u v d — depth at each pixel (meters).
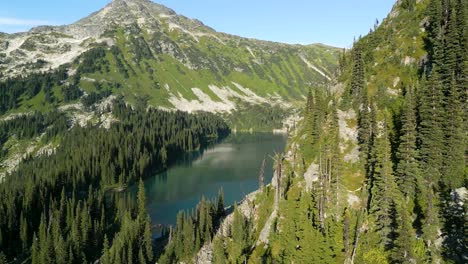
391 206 67.50
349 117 97.50
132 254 98.81
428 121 72.31
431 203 61.22
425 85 81.44
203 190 164.00
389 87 98.75
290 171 99.81
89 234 113.69
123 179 178.25
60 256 101.19
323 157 85.56
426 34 105.25
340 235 70.75
